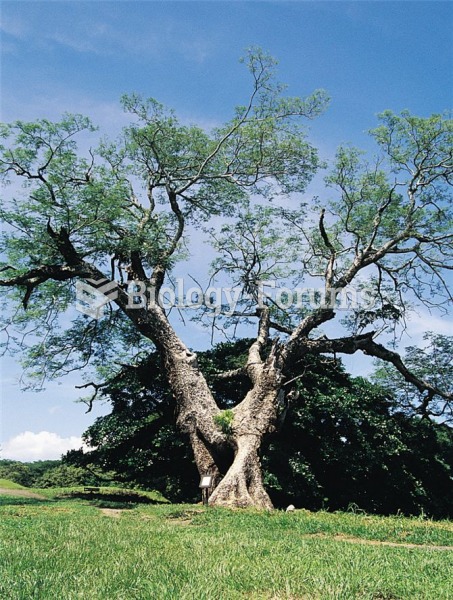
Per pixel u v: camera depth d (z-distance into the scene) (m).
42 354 27.27
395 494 28.58
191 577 6.48
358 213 27.25
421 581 6.89
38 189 23.09
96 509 17.56
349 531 12.91
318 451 27.55
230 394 28.66
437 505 29.14
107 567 6.98
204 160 27.55
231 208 28.66
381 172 26.70
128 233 25.33
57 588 5.92
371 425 28.16
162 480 30.52
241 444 21.98
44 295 26.23
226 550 8.54
